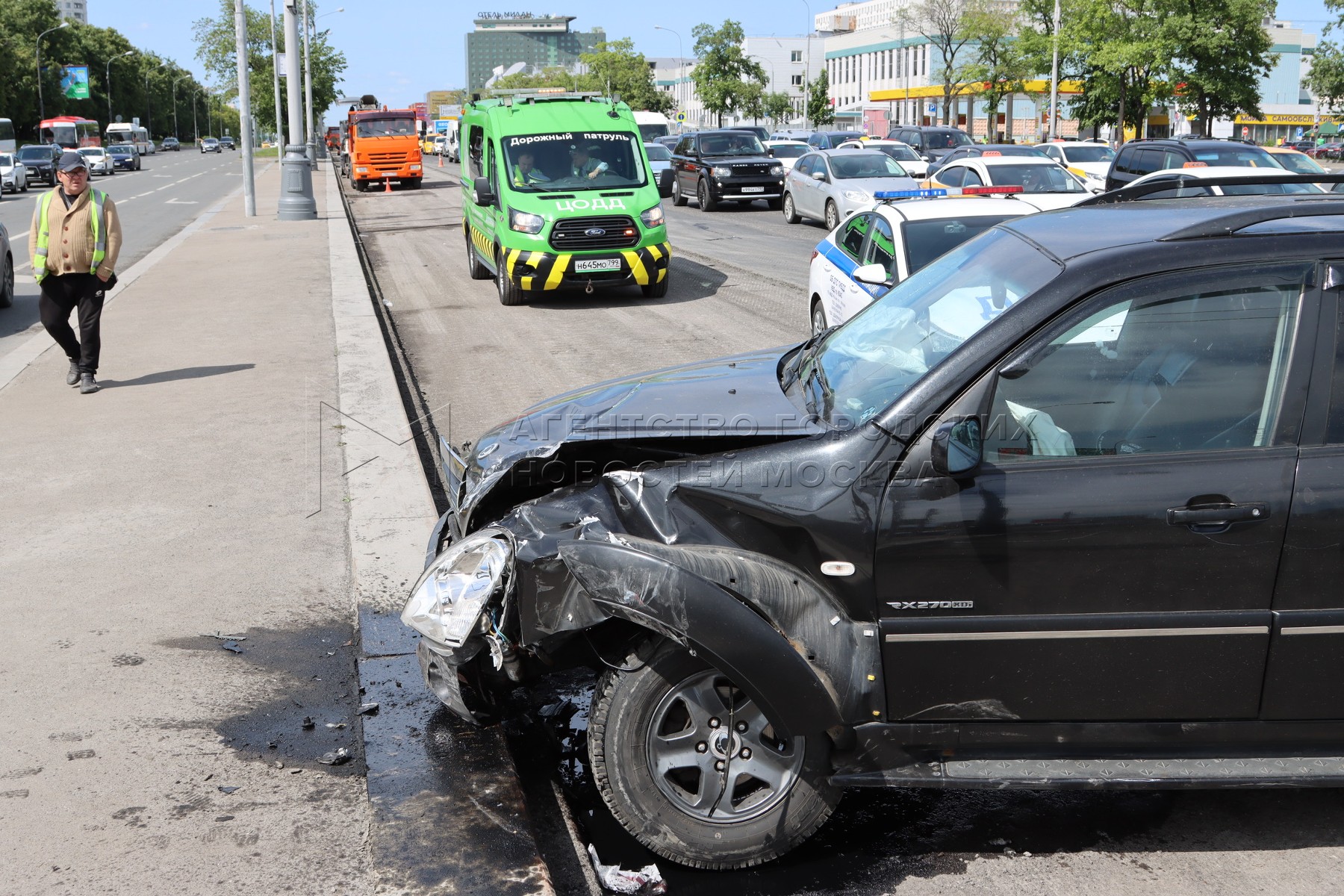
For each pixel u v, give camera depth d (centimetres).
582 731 400
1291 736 308
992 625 301
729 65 8469
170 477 662
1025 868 318
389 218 2845
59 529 579
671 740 310
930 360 335
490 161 1494
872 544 299
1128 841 329
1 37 10975
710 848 311
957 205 843
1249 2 4622
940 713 308
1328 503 294
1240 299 304
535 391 916
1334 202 330
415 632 456
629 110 1507
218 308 1298
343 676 424
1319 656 301
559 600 299
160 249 2017
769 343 1107
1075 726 308
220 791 345
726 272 1678
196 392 877
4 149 6838
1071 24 4906
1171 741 309
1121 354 304
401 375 982
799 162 2442
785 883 312
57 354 1048
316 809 335
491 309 1385
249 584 508
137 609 482
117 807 335
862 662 304
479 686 336
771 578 302
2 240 1399
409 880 299
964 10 6500
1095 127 5575
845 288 888
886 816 344
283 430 758
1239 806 346
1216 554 296
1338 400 300
